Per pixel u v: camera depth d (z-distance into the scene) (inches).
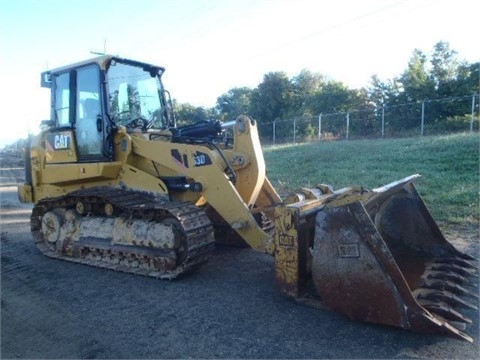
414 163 454.9
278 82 1486.2
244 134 201.6
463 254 178.4
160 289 179.6
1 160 1553.9
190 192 214.7
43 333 143.0
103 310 159.9
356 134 906.7
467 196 307.1
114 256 214.2
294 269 153.3
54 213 241.0
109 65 224.5
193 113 1247.5
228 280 187.8
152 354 126.3
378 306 131.6
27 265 224.8
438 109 854.5
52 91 251.1
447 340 128.6
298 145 784.3
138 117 241.1
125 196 211.0
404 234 182.9
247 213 182.1
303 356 121.9
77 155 236.4
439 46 1034.1
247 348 127.4
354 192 194.7
